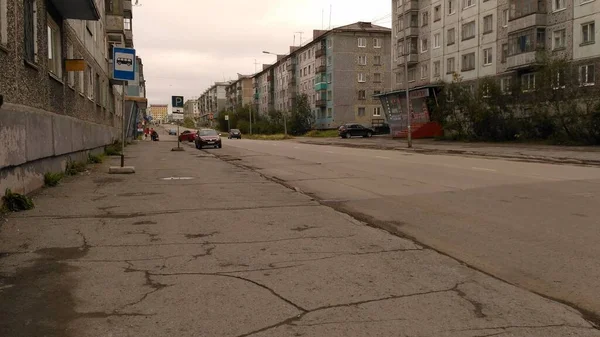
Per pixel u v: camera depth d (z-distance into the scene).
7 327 4.01
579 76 33.22
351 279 5.18
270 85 114.19
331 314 4.25
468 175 15.03
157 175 15.74
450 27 52.25
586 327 3.96
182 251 6.34
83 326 4.04
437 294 4.73
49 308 4.42
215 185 13.17
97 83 24.62
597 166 18.50
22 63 10.43
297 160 23.00
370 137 59.50
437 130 48.31
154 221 8.23
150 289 4.92
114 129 34.00
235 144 46.50
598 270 5.43
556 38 38.75
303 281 5.13
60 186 12.43
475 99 39.66
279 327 4.00
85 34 20.38
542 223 7.89
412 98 50.12
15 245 6.57
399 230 7.60
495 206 9.52
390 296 4.68
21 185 10.10
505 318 4.14
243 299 4.63
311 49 90.12
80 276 5.32
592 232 7.22
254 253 6.23
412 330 3.92
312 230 7.56
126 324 4.08
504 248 6.42
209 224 8.00
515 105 37.12
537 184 12.64
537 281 5.11
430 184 13.04
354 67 81.75
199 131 39.16
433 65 55.59
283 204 10.02
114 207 9.52
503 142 37.38
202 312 4.32
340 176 15.54
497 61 45.56
